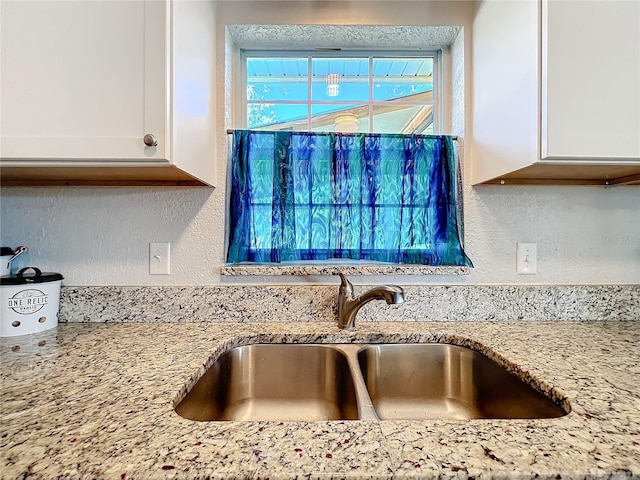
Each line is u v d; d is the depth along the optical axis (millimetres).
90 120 758
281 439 460
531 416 677
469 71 1141
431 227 1145
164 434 471
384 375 958
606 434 471
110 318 1065
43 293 970
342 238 1137
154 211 1089
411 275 1108
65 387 619
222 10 1119
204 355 793
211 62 1064
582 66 778
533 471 403
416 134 1183
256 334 960
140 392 602
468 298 1098
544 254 1126
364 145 1146
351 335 966
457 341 953
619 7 779
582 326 1032
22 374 678
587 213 1125
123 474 395
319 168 1140
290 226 1130
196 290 1077
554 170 916
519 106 870
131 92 757
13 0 750
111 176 968
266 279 1104
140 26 759
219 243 1100
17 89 752
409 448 441
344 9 1129
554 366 719
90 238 1077
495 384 817
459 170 1153
